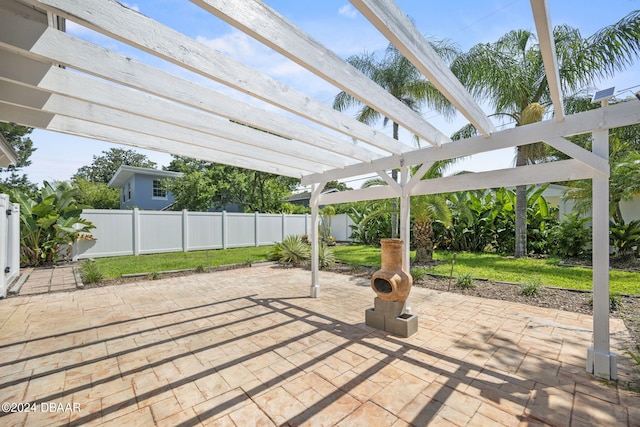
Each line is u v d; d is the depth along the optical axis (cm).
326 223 1719
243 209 2038
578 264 832
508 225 1085
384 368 307
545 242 1016
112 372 304
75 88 262
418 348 353
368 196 500
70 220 945
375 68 1127
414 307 505
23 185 1878
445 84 252
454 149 386
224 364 319
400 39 199
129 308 514
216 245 1325
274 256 1020
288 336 392
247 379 289
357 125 367
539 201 1060
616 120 270
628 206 995
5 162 444
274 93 278
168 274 803
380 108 293
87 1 178
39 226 895
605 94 280
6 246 652
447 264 889
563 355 332
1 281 575
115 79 239
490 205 1123
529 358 326
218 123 362
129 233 1124
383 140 408
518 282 640
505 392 264
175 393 267
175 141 420
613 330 396
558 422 224
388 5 191
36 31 203
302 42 219
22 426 226
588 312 468
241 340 380
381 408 243
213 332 407
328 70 237
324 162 487
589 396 256
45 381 288
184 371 305
